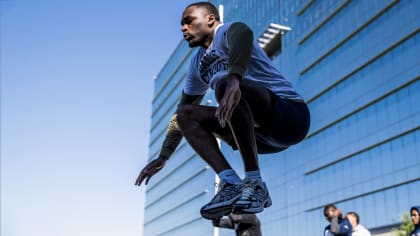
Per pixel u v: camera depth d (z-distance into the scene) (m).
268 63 2.20
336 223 5.65
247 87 1.97
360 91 35.81
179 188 67.12
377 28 35.19
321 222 37.03
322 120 39.62
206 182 56.94
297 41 45.16
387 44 33.78
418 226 5.82
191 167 63.28
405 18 32.53
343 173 35.94
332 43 39.88
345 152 36.09
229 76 1.83
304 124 2.17
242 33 1.91
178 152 70.31
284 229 41.59
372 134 33.78
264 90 2.03
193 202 60.47
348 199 34.81
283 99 2.12
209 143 2.07
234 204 1.89
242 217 4.22
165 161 2.65
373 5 35.69
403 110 31.42
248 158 1.93
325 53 40.50
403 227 16.44
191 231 59.88
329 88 39.50
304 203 39.62
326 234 5.86
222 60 2.15
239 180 1.98
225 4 60.44
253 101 1.98
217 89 1.95
